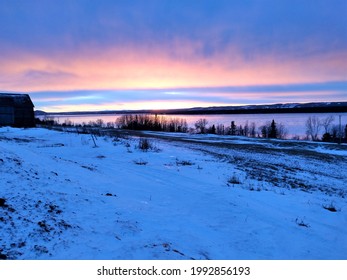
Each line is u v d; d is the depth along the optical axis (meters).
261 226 7.61
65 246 4.91
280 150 30.97
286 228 7.64
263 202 9.95
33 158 11.51
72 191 7.86
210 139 42.66
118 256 4.89
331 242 7.10
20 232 5.01
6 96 46.62
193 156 21.06
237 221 7.83
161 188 10.87
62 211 6.31
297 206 9.95
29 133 33.53
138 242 5.51
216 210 8.63
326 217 9.06
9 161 8.91
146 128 79.88
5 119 45.19
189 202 9.30
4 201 6.04
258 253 6.07
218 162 18.98
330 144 40.53
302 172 18.09
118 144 24.44
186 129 83.50
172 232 6.44
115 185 10.27
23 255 4.44
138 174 13.34
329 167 21.34
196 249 5.76
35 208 6.11
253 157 23.36
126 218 6.70
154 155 20.06
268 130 81.62
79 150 21.00
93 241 5.27
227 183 12.58
